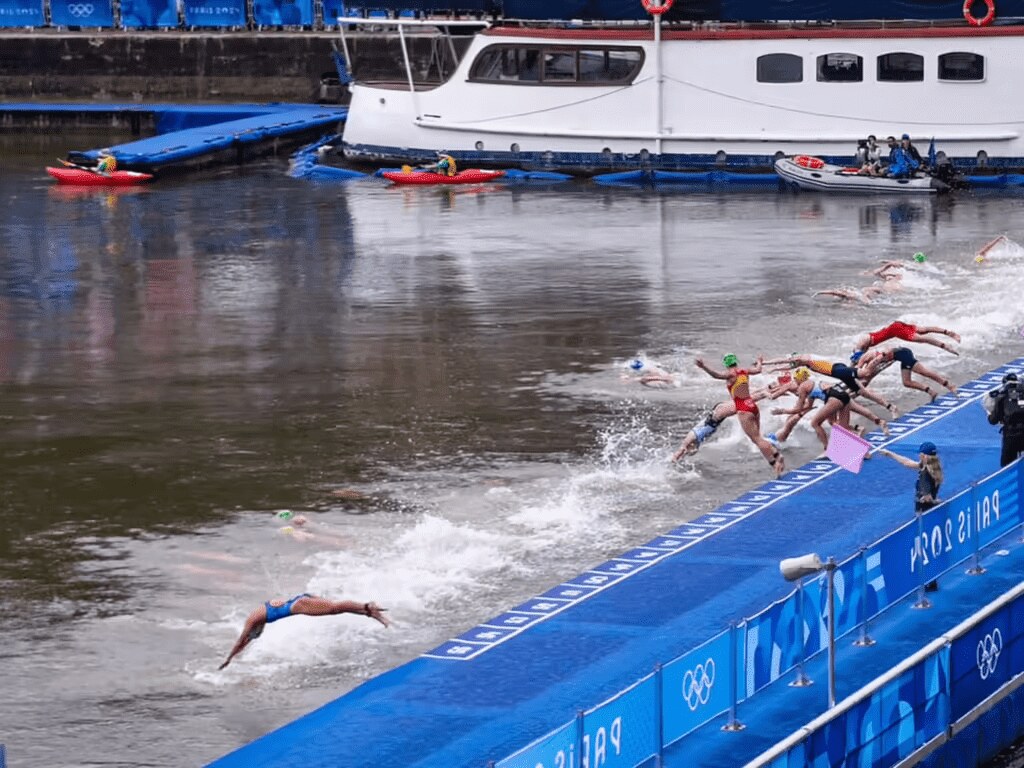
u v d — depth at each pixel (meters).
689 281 46.25
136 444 30.58
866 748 16.27
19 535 25.39
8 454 29.94
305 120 81.38
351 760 17.48
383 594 22.44
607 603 21.98
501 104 69.56
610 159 68.81
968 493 21.94
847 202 61.84
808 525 25.25
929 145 65.69
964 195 63.25
